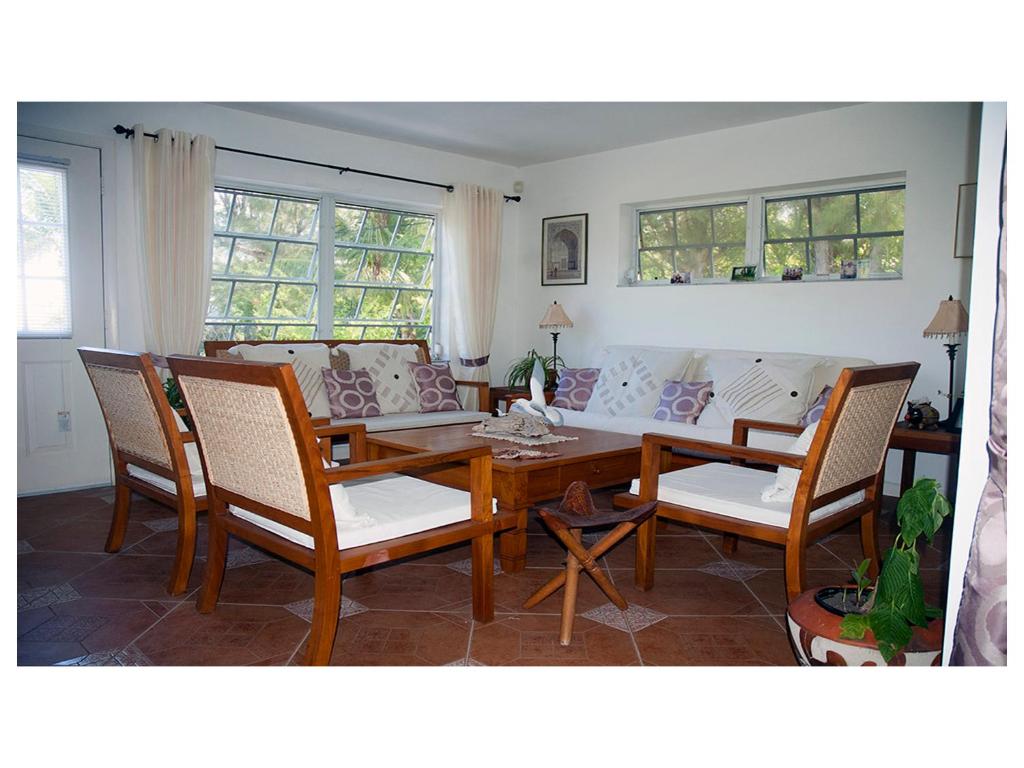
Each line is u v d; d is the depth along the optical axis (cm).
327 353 449
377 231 540
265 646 207
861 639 161
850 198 438
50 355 389
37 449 388
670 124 468
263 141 459
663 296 519
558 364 590
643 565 257
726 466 287
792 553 208
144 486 271
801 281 448
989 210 142
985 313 145
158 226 408
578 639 216
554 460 283
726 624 229
